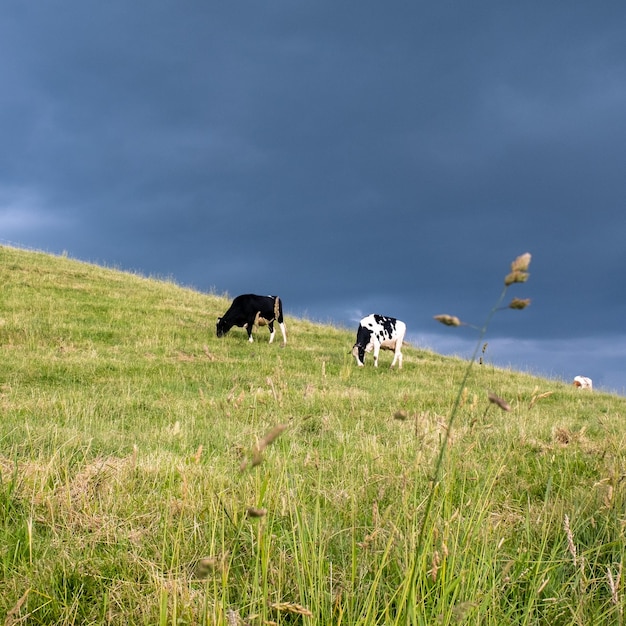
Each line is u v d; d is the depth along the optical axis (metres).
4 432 7.12
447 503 3.68
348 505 4.76
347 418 9.43
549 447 6.84
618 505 4.38
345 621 3.04
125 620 3.41
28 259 28.61
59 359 14.52
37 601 3.52
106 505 4.86
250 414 8.69
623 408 15.53
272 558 3.82
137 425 9.05
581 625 3.13
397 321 19.55
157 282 30.55
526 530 4.21
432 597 3.10
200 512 4.43
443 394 13.32
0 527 4.39
